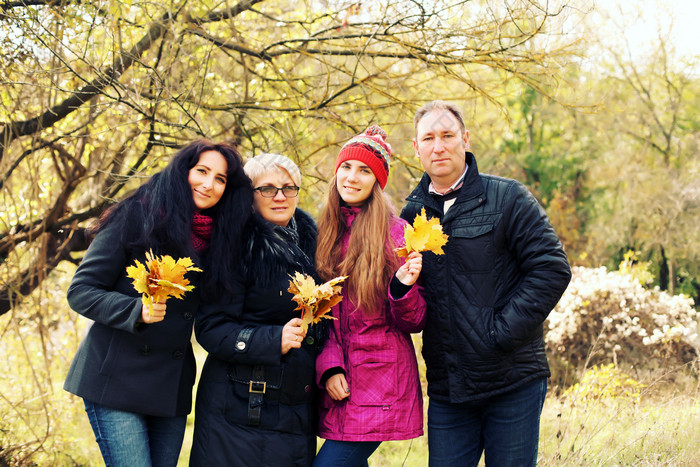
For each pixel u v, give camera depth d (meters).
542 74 4.62
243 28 5.32
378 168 2.40
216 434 2.22
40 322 4.35
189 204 2.22
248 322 2.30
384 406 2.27
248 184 2.32
